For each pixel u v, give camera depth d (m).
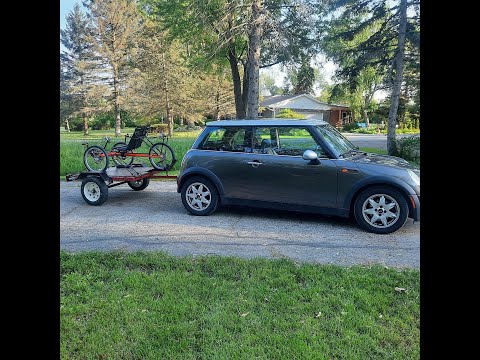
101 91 37.97
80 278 4.00
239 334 3.02
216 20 18.33
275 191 6.09
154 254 4.66
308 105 48.25
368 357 2.72
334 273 4.04
